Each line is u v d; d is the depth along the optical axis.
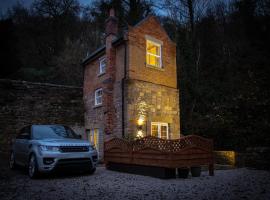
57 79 26.83
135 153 9.18
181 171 8.15
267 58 23.39
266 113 17.00
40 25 35.12
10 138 15.00
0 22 24.59
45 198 5.33
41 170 7.67
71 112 17.45
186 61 22.86
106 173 9.40
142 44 14.40
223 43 28.95
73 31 34.91
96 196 5.50
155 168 8.30
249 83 20.64
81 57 28.11
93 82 17.09
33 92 16.48
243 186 6.64
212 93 22.45
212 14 29.91
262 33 25.14
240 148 16.45
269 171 10.09
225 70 26.62
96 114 16.11
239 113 17.89
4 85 15.70
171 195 5.59
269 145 15.33
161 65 15.25
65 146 8.06
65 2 36.25
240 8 28.20
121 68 14.16
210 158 8.92
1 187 6.54
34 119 16.03
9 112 15.35
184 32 24.20
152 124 14.02
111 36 15.05
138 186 6.64
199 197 5.40
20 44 31.22
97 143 15.91
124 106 13.25
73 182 7.27
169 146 7.85
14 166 10.33
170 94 15.32
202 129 18.45
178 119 15.48
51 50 34.16
